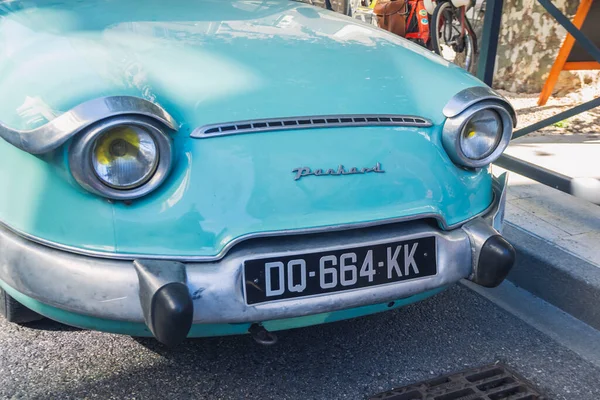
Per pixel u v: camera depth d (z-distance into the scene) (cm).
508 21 580
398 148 194
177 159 174
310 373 215
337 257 181
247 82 194
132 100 164
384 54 230
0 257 182
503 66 592
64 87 175
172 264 170
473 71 635
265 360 221
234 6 268
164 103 180
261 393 203
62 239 174
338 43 234
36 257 175
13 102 182
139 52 201
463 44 623
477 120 203
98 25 223
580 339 240
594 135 454
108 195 166
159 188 173
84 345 227
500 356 228
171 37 216
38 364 215
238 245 176
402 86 212
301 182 179
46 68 189
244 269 172
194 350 226
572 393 207
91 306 170
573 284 255
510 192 343
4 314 231
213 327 182
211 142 176
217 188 174
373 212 187
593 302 248
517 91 585
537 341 238
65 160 164
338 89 201
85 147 160
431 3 616
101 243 172
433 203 196
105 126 159
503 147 208
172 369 215
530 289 275
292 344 232
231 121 180
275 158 179
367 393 204
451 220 201
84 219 172
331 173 183
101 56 194
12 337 231
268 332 181
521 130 336
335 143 186
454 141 199
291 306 177
